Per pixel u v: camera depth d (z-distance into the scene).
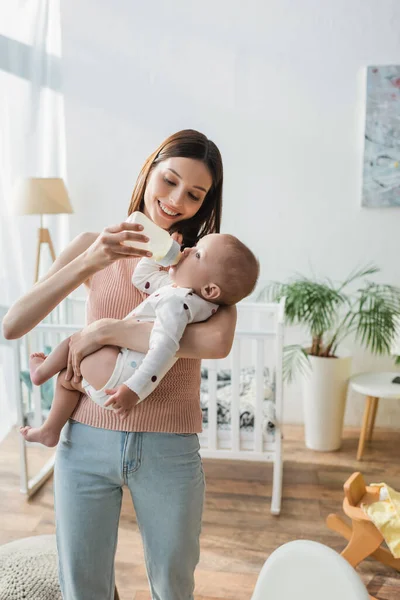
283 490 2.87
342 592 0.89
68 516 1.25
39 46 3.32
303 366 3.32
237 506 2.72
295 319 3.54
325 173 3.41
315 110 3.36
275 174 3.45
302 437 3.50
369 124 3.30
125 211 3.57
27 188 3.14
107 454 1.22
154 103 3.45
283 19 3.29
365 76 3.27
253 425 2.73
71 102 3.49
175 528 1.25
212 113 3.42
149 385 1.15
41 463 3.10
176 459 1.24
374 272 3.48
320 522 2.58
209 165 1.33
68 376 1.27
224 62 3.37
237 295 1.24
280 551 0.97
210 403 2.67
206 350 1.19
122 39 3.40
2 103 3.07
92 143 3.52
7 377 3.32
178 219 1.38
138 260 1.32
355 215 3.44
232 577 2.21
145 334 1.20
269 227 3.50
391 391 3.03
